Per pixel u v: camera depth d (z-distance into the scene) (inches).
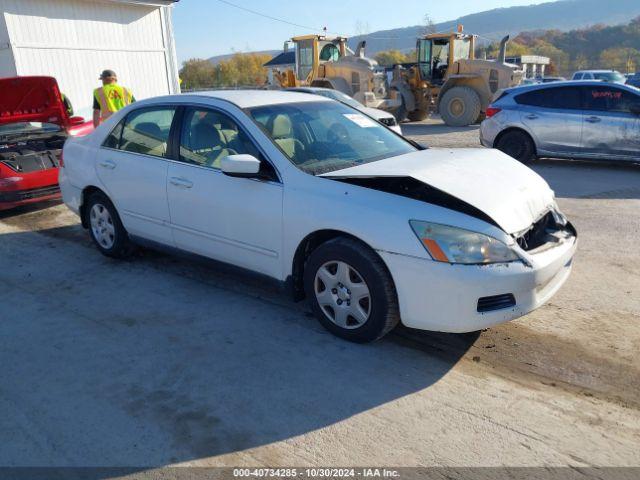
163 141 175.5
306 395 119.6
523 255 122.2
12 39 450.6
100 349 141.7
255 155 150.7
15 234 246.8
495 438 104.3
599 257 198.2
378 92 703.7
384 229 125.1
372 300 130.0
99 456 102.7
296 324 151.9
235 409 115.5
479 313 121.0
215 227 160.2
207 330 150.2
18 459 102.3
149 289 179.6
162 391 122.6
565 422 108.3
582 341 139.2
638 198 280.5
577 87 362.9
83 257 213.0
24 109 284.8
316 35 714.2
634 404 113.4
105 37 522.3
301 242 140.2
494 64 662.5
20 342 146.6
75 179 207.6
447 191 126.0
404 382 123.5
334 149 157.4
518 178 144.4
